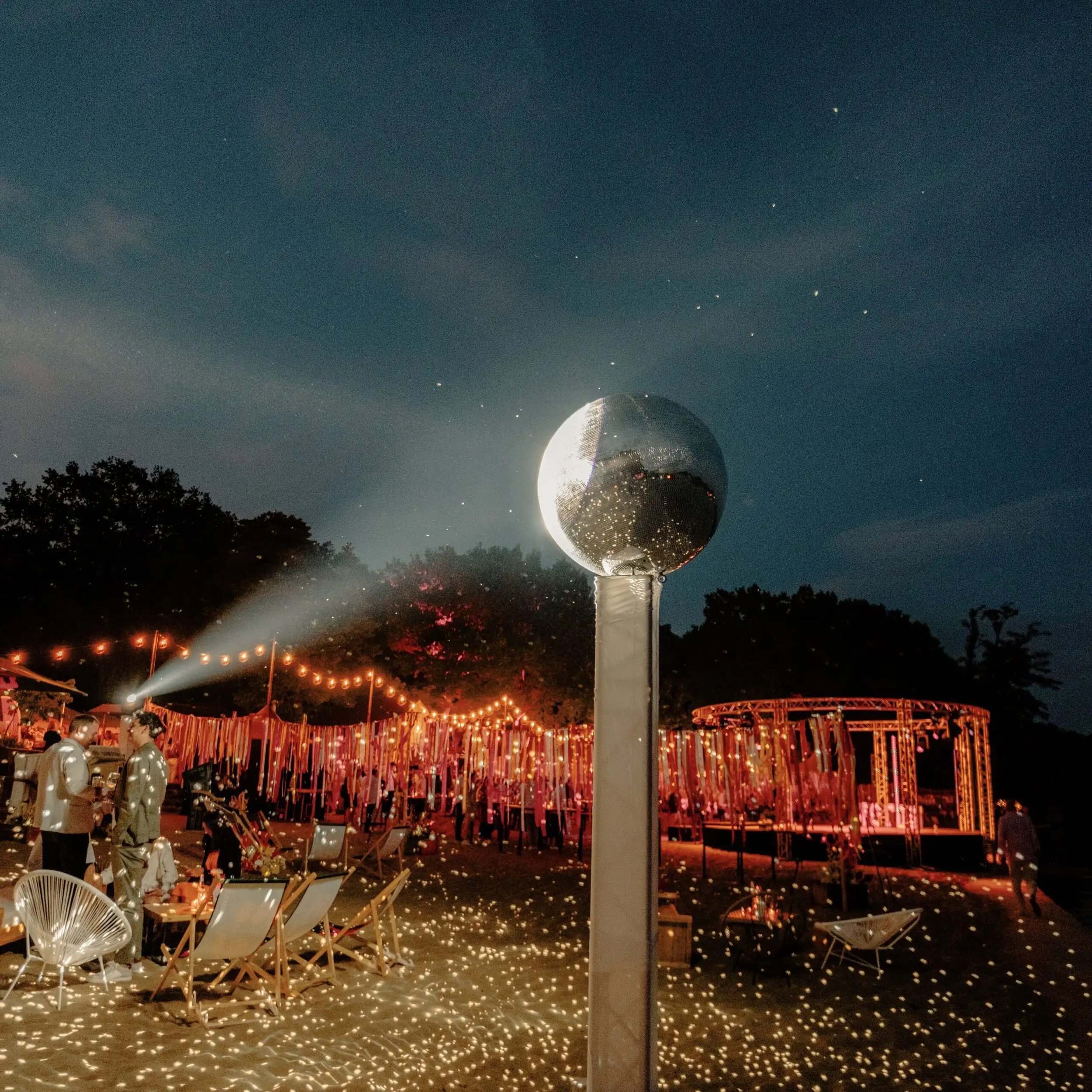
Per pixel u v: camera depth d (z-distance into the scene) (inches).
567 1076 230.5
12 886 346.0
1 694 663.1
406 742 834.2
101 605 1165.1
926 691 1512.1
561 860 741.3
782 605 1617.9
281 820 906.7
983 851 840.3
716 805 726.5
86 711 1082.1
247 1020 261.4
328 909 305.1
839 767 732.7
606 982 131.3
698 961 380.5
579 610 1138.0
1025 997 338.3
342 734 841.5
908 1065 254.7
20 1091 198.5
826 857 759.7
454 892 540.1
